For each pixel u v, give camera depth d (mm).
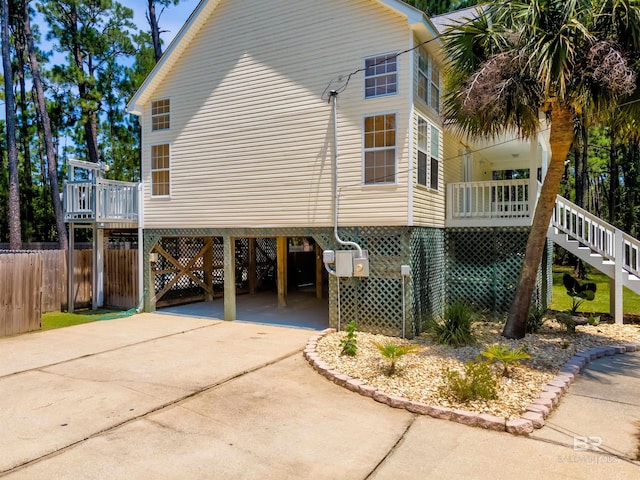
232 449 3955
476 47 7039
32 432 4285
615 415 4656
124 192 11133
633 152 18562
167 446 4008
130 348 7625
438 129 9727
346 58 8500
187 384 5699
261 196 9453
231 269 10062
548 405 4691
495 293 9906
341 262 8203
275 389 5516
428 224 9062
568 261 21844
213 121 10039
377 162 8266
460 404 4770
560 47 5738
